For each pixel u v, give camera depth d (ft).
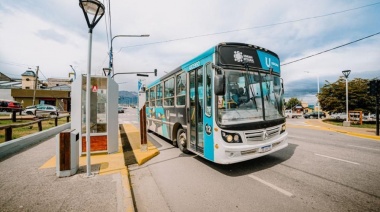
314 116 146.10
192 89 21.40
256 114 17.72
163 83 30.86
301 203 12.20
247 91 17.81
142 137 24.88
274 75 20.06
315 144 30.12
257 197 13.15
